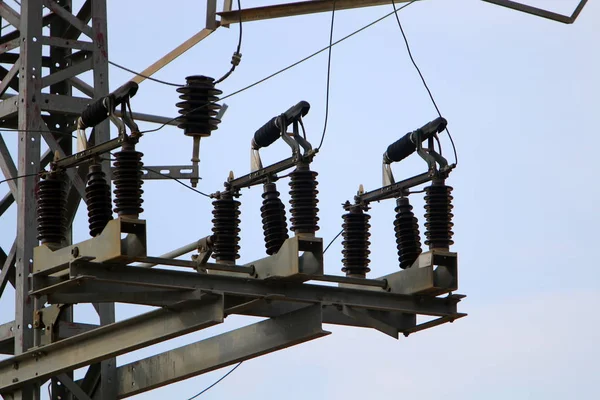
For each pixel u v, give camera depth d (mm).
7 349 26562
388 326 25500
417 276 25000
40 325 25625
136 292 23500
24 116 26703
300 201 23969
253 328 25000
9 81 27297
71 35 28438
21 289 25969
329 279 24359
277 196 24797
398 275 25344
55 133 27719
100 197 23688
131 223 22734
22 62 27000
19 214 26328
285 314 24578
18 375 25625
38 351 25250
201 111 25141
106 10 27875
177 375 25969
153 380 26422
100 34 27719
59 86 28250
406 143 25578
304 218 23906
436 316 25469
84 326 26562
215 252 24844
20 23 27203
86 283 23375
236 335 25219
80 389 26828
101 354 24469
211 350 25531
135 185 22984
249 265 24156
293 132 24453
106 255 22672
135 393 26750
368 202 26172
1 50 27438
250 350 24938
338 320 25516
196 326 23469
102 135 27516
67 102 27141
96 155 23969
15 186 26719
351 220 25938
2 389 25812
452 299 25406
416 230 25719
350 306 24641
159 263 23000
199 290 23250
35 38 27062
